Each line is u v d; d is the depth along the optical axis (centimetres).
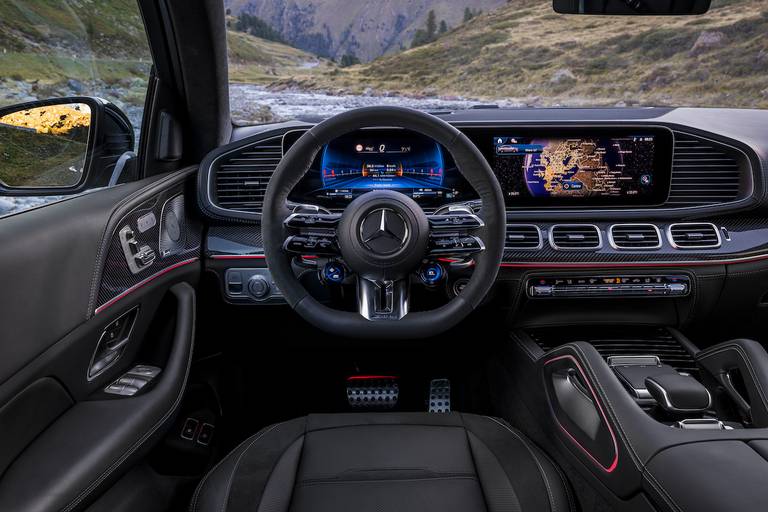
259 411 245
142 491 148
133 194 170
